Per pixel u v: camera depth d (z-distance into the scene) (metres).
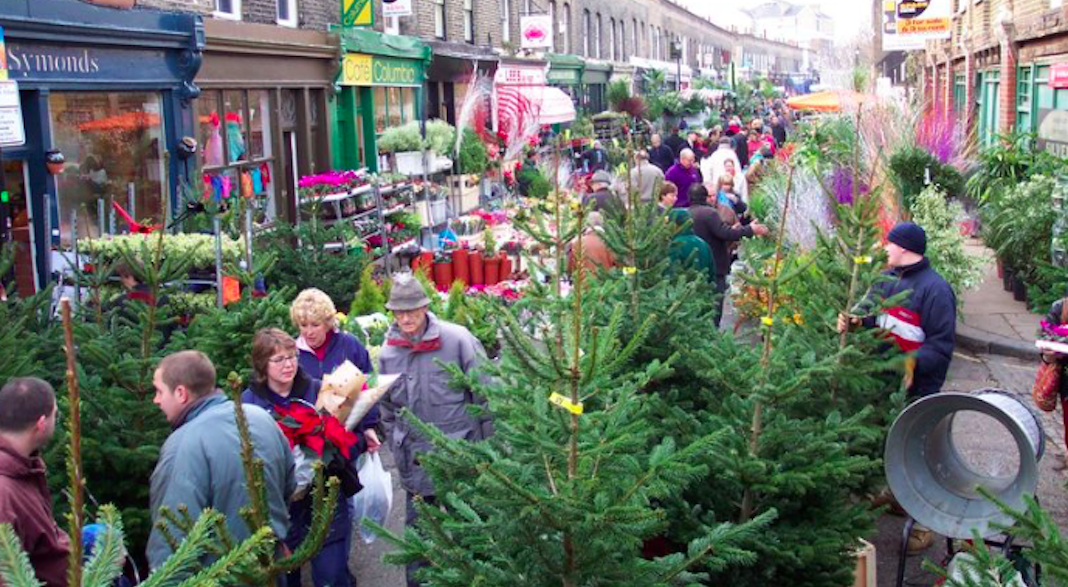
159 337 6.11
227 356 6.82
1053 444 8.55
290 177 17.94
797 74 109.12
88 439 5.37
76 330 6.24
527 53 31.64
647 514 3.39
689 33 66.19
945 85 33.41
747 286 9.39
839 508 5.11
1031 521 3.88
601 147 26.61
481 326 9.73
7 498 3.79
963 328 12.58
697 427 5.11
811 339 6.09
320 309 6.22
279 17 17.48
